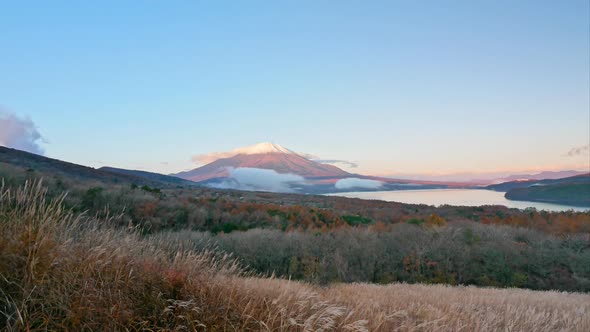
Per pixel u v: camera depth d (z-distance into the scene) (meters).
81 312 3.46
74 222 4.68
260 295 4.96
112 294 3.81
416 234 38.81
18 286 3.58
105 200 26.06
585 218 47.88
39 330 3.27
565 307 10.89
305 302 4.97
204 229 37.50
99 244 4.63
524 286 34.38
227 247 29.53
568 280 34.03
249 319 4.25
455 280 33.62
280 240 33.78
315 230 40.03
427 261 34.94
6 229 4.04
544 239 40.94
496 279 33.97
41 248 3.88
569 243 39.47
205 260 5.25
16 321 3.09
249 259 28.72
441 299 10.36
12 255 3.69
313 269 22.97
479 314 7.59
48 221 4.22
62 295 3.59
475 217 59.94
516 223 49.44
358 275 31.72
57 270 3.84
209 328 3.90
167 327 3.68
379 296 9.63
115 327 3.40
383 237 38.88
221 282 4.91
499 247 37.22
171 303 4.12
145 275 4.41
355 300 7.29
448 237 38.06
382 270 34.25
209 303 4.32
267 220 46.19
